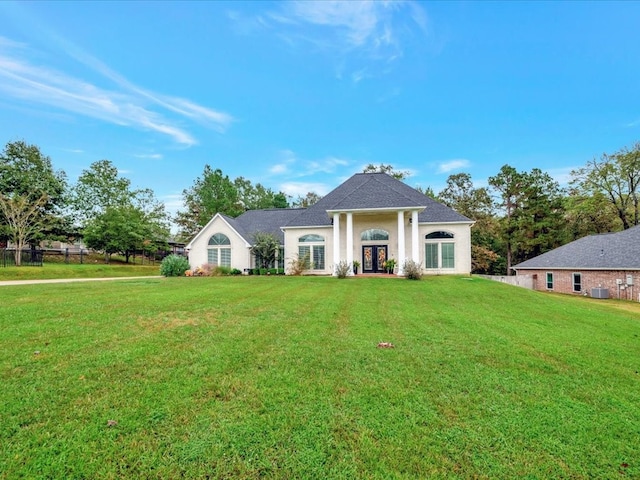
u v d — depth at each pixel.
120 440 3.11
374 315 9.02
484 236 44.03
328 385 4.38
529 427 3.49
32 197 38.56
